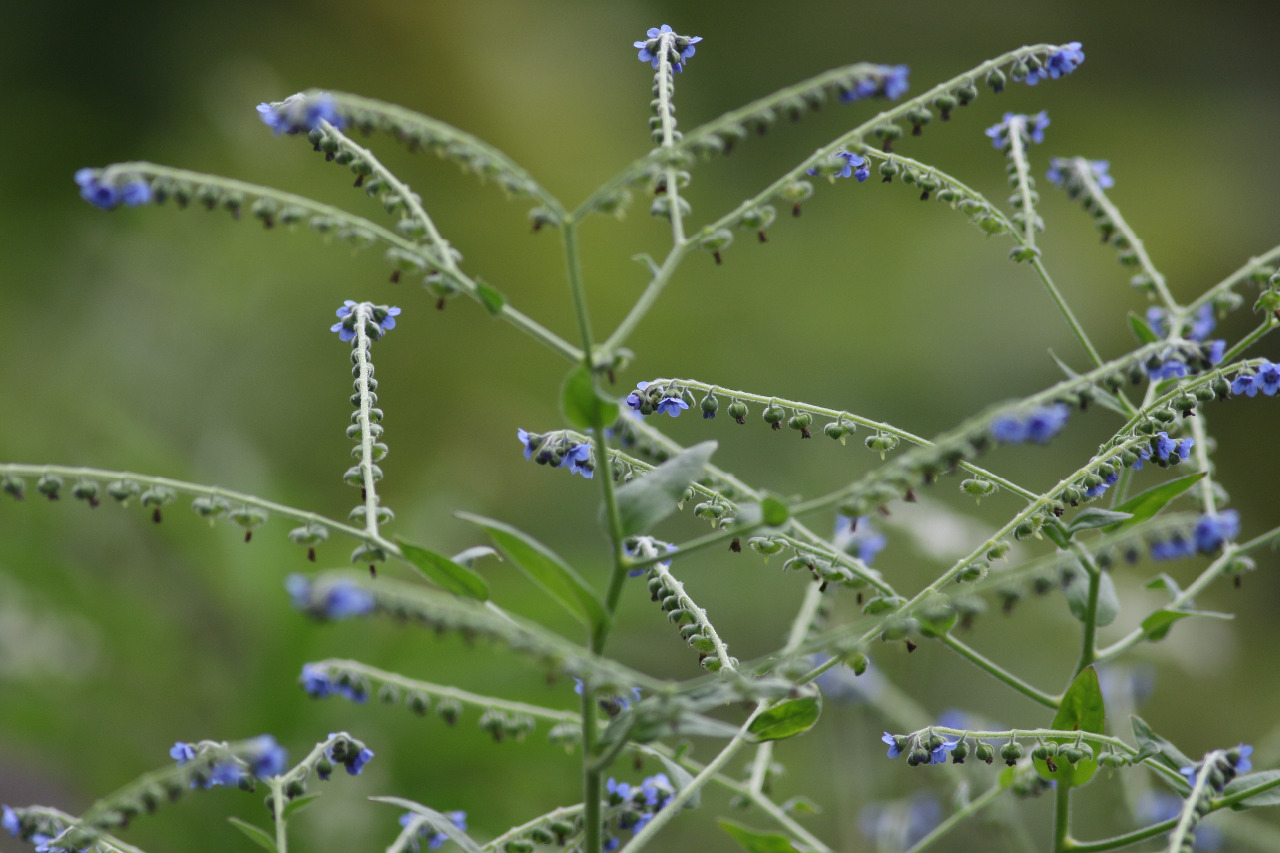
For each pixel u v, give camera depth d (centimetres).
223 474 792
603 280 1490
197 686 713
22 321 1044
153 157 1400
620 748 265
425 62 1728
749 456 1177
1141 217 1853
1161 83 2102
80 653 716
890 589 332
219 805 609
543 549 269
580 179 1691
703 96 1909
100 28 1527
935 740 327
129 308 1074
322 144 301
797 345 1481
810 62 1962
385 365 1255
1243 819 500
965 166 1852
